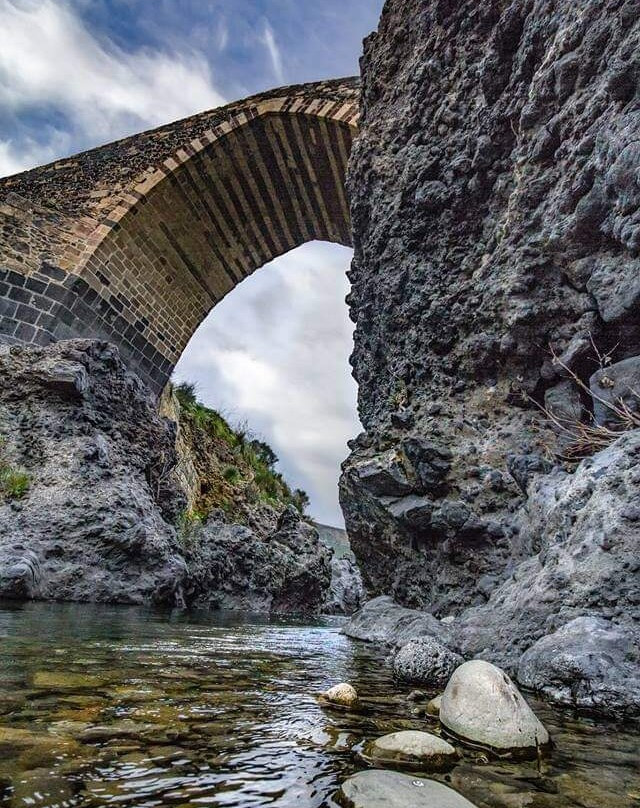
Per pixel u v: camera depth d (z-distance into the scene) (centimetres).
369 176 810
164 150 1483
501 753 151
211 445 2072
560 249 493
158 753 135
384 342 757
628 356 449
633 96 429
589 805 119
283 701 203
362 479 596
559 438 479
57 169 1472
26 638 312
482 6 650
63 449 811
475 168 621
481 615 354
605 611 259
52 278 1305
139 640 354
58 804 102
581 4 485
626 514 281
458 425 569
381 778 120
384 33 865
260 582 1139
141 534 771
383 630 486
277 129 1477
